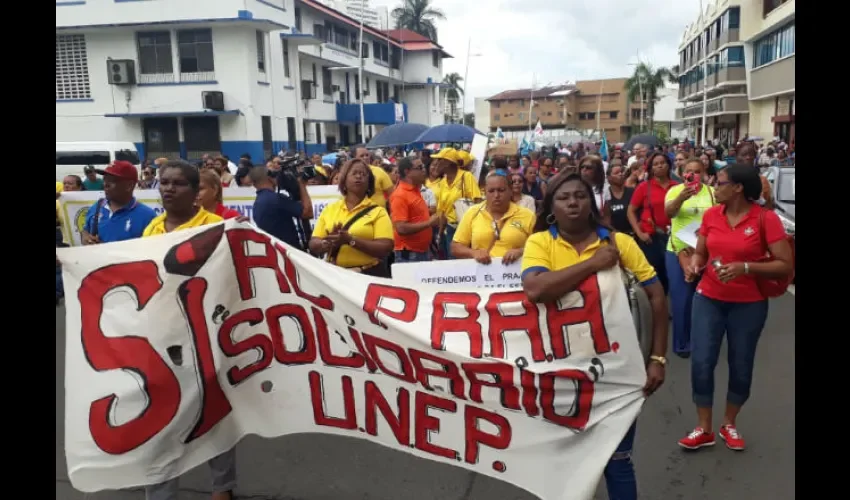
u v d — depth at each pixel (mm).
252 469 4289
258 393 3600
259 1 28375
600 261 2936
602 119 94750
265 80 29234
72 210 8758
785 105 36312
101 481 3279
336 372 3537
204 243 3465
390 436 3480
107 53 27828
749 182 3990
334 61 36594
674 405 5246
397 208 6570
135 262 3365
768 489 3920
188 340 3393
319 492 3984
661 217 6742
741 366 4281
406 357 3367
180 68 27703
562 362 3074
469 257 4887
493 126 97688
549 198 3006
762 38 40750
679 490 3949
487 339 3205
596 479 2994
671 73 76312
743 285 4137
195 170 3824
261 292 3570
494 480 4109
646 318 2996
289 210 6188
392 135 16391
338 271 3496
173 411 3336
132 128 28312
